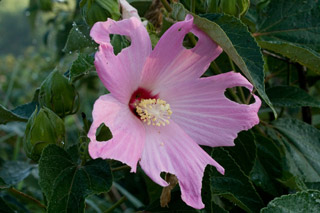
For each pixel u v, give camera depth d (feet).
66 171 1.26
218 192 1.38
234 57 1.21
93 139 1.08
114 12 1.28
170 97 1.27
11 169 1.65
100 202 2.29
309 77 1.76
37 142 1.32
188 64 1.24
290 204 1.28
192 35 1.40
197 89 1.25
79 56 1.25
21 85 4.06
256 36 1.57
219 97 1.23
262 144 1.57
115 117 1.15
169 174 1.27
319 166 1.56
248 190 1.39
